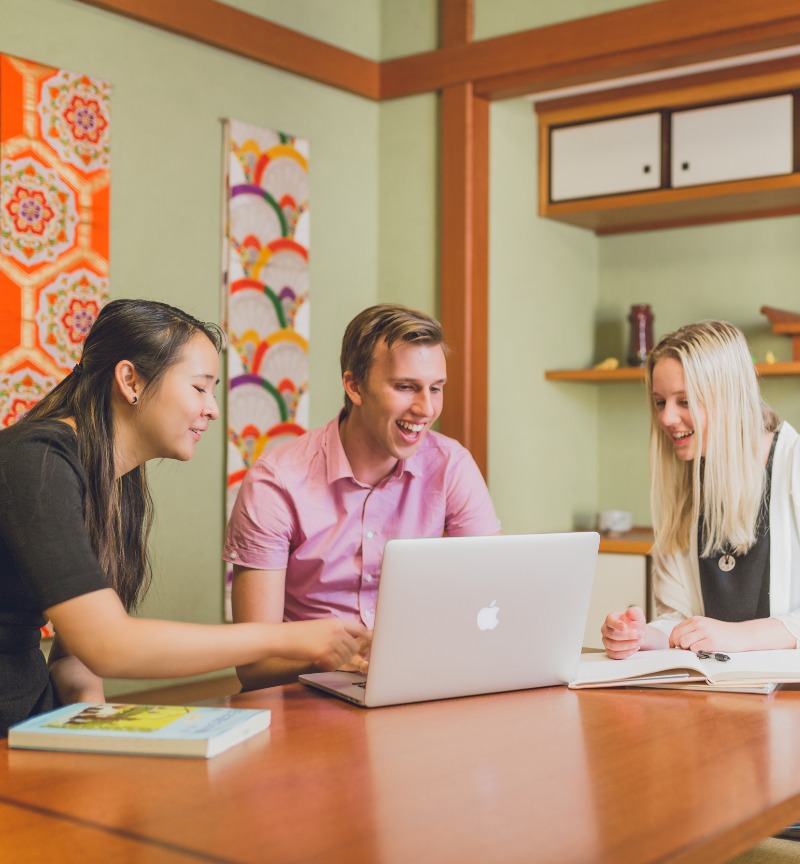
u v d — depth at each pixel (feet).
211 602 11.59
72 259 10.21
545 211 13.98
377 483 7.08
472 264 12.91
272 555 6.81
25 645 5.27
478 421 12.96
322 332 12.98
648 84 13.15
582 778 4.05
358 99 13.39
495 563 5.21
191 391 5.35
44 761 4.30
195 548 11.41
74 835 3.49
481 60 12.72
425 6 13.24
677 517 7.43
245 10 11.83
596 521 15.11
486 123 13.10
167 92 11.16
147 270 11.00
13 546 4.81
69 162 10.19
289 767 4.19
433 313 13.24
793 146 12.23
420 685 5.24
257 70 12.10
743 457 7.06
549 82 12.37
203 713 4.79
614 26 11.80
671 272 14.55
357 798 3.82
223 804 3.76
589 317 15.05
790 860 5.32
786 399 13.52
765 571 7.02
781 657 5.94
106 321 5.32
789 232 13.62
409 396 6.50
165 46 11.14
